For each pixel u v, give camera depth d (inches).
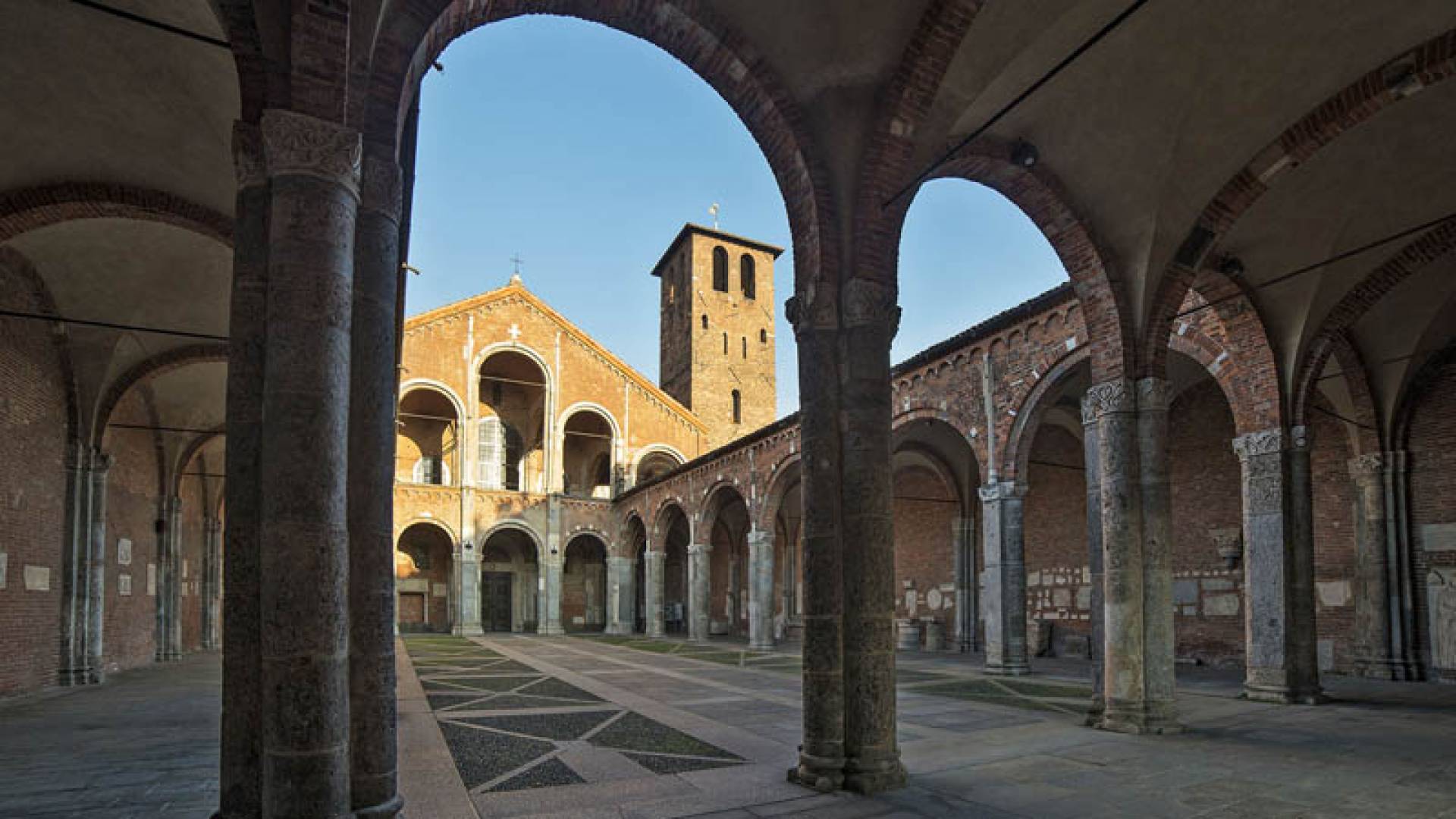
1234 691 595.8
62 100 382.0
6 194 425.4
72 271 571.8
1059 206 442.0
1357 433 718.5
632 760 358.9
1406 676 675.4
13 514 576.1
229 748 201.6
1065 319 695.1
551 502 1707.7
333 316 207.3
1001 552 741.9
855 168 339.9
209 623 1090.1
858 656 310.5
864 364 326.0
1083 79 377.1
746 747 389.1
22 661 591.2
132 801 289.4
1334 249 514.9
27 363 590.9
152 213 453.4
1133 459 446.0
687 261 2220.7
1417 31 358.3
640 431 1841.8
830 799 290.5
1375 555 699.4
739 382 2183.8
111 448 753.6
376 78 242.7
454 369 1689.2
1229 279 525.7
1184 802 287.1
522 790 303.6
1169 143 411.5
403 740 406.6
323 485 200.1
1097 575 466.3
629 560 1713.8
